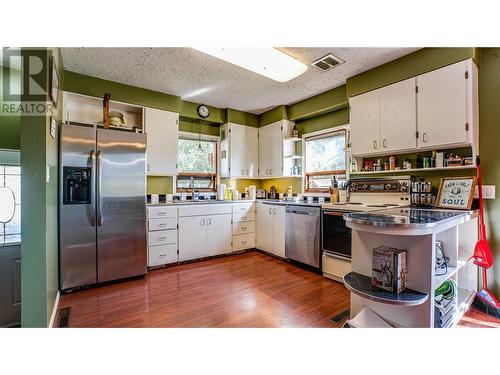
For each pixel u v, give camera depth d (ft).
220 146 14.71
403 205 8.68
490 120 7.38
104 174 8.67
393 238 5.05
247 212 13.29
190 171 13.79
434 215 5.63
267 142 14.48
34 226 5.70
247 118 14.80
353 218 5.07
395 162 9.35
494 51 7.36
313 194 12.88
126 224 9.09
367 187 9.93
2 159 7.18
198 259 11.62
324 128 12.50
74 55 8.25
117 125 10.11
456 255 6.02
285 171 13.52
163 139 11.59
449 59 7.42
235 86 11.00
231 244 12.63
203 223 11.69
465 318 6.48
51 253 6.46
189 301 7.41
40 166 5.79
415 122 8.11
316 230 9.90
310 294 7.93
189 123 13.75
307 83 10.66
